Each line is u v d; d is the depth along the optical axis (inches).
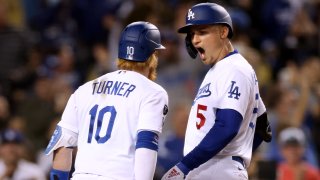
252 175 1089.4
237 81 722.8
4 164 1272.1
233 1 1673.2
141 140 708.0
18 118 1478.8
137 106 722.8
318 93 1469.0
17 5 1760.6
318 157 1406.3
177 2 1585.9
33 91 1561.3
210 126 727.7
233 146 735.7
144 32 743.1
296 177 1173.1
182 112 1219.9
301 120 1365.7
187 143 740.7
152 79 752.3
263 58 1593.3
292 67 1504.7
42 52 1637.6
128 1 1644.9
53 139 743.7
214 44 735.7
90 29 1675.7
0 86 1581.0
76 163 729.6
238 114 714.2
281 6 1712.6
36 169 1293.1
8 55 1610.5
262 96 1357.0
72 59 1620.3
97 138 723.4
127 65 744.3
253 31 1653.5
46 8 1782.7
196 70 1353.3
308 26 1707.7
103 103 732.7
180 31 744.3
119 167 713.0
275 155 1244.5
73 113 744.3
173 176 714.8
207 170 733.3
